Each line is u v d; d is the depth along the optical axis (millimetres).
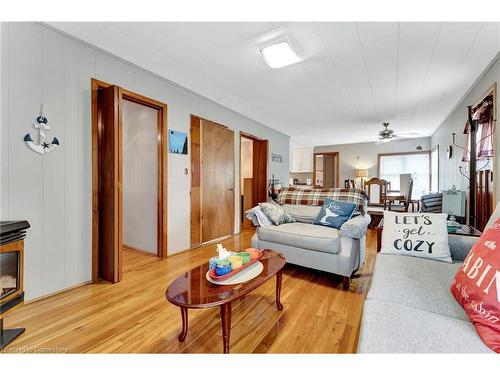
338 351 1370
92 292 2127
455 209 2611
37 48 1969
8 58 1819
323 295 2092
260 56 2465
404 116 4668
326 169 8828
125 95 2592
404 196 5391
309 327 1613
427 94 3492
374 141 7527
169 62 2588
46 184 2029
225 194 4258
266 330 1577
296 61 2518
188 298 1227
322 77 2943
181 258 3082
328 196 3146
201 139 3680
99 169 2414
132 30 2051
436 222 1783
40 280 1998
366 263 2885
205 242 3795
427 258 1691
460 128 3824
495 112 2482
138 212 3430
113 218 2322
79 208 2244
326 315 1768
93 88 2334
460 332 904
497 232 1104
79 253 2248
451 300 1154
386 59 2492
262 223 2871
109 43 2240
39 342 1448
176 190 3268
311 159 8641
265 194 5516
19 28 1872
